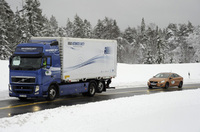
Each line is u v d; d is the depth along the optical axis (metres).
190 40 109.31
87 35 81.19
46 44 16.77
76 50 18.69
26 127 8.62
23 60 16.52
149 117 10.14
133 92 23.06
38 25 55.56
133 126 8.91
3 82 27.16
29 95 16.28
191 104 13.43
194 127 9.45
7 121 9.66
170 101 14.29
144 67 52.69
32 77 16.20
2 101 16.89
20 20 56.47
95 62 20.39
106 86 22.23
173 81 27.59
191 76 50.53
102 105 13.02
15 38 57.88
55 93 17.52
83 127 8.55
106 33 84.69
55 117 10.13
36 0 55.88
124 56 89.75
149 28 107.25
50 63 16.80
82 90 19.48
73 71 18.48
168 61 97.56
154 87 29.05
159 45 84.06
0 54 50.34
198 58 102.56
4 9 56.09
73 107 12.77
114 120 9.55
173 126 9.30
